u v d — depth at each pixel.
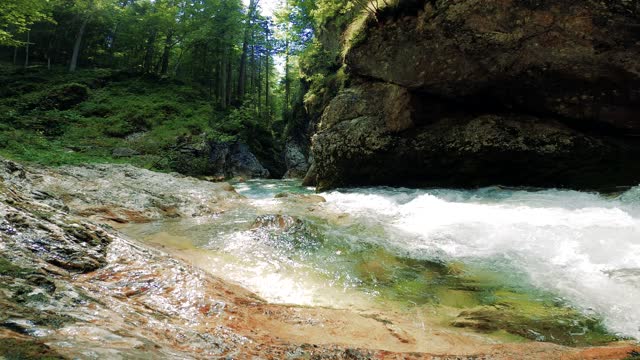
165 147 21.02
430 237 6.48
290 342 2.57
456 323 3.53
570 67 9.27
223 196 10.27
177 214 8.40
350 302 4.06
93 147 18.94
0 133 14.96
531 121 10.88
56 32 31.84
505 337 3.21
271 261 5.30
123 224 7.29
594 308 3.68
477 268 5.00
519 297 4.09
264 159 30.16
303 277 4.77
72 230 3.49
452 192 11.30
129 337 1.66
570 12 8.51
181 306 2.79
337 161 15.02
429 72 11.58
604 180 9.97
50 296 1.92
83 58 34.28
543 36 9.13
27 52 29.27
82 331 1.55
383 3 12.64
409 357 2.48
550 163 10.47
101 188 8.70
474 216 7.52
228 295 3.31
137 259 3.47
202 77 37.72
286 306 3.42
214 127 25.22
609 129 9.84
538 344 2.94
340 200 11.15
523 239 5.73
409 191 12.48
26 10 19.73
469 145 11.64
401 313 3.79
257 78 46.38
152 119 23.20
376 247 6.02
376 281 4.71
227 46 34.19
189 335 2.11
